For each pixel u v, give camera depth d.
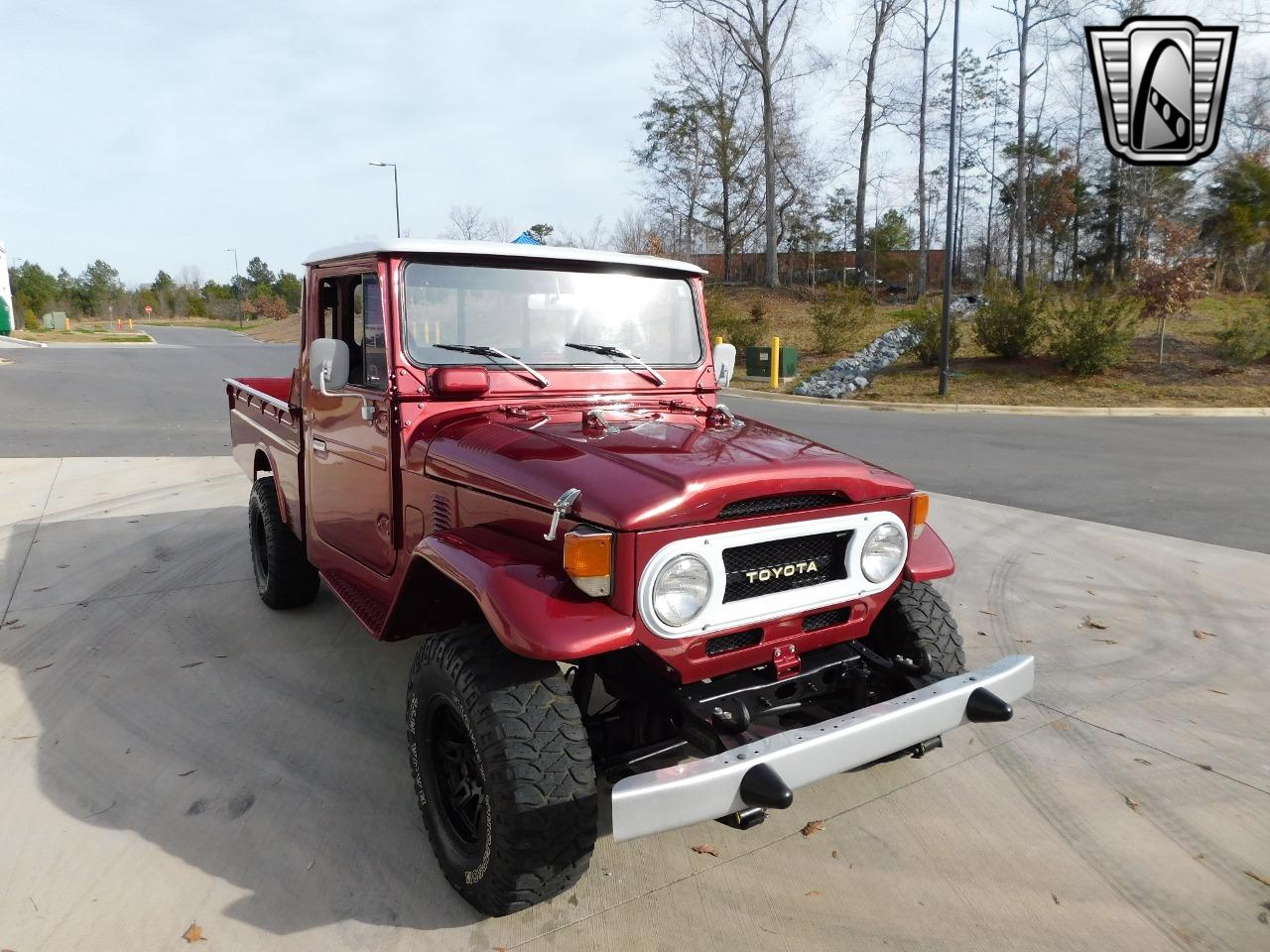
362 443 3.47
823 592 2.74
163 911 2.61
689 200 39.78
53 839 2.97
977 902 2.69
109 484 8.57
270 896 2.69
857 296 24.28
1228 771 3.44
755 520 2.54
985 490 8.59
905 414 15.26
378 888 2.74
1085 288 21.56
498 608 2.32
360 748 3.61
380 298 3.20
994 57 32.81
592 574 2.31
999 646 4.69
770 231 34.41
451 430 3.10
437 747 2.75
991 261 43.16
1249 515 7.57
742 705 2.59
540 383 3.38
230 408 5.96
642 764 2.70
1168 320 22.14
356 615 3.48
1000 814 3.16
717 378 3.88
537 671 2.49
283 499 4.70
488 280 3.34
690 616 2.44
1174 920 2.61
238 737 3.69
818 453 2.81
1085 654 4.57
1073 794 3.28
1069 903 2.69
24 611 5.13
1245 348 17.02
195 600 5.33
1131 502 8.07
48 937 2.49
